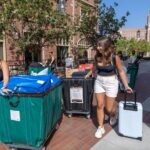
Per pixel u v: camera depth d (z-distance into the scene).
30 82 3.42
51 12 10.13
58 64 18.16
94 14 15.18
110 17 14.94
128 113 3.86
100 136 4.00
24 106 3.22
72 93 4.82
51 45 11.80
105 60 3.70
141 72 14.97
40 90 3.21
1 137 3.45
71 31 11.52
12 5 9.26
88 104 4.82
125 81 3.78
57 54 18.38
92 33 14.68
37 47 11.13
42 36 10.50
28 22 10.04
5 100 3.27
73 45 19.81
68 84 4.79
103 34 15.07
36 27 10.07
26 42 10.10
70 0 19.39
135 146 3.69
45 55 16.50
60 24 10.49
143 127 4.43
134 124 3.85
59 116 4.43
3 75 3.41
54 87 3.82
